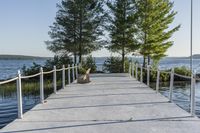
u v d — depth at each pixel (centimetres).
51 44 3559
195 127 627
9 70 6631
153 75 3191
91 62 3412
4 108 1588
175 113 769
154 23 3578
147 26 3559
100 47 3519
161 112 781
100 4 3419
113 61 3512
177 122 672
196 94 2092
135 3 3475
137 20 3497
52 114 764
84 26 3428
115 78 1977
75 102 949
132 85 1473
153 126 636
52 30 3550
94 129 613
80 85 1499
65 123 667
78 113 774
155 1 3553
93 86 1441
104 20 3478
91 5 3328
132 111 796
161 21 3622
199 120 691
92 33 3453
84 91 1238
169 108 838
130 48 3456
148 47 3559
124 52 3509
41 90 947
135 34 3550
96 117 725
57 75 3111
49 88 2453
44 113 777
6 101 1859
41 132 595
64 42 3481
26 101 1830
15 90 2394
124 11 3441
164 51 3669
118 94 1133
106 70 3512
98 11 3425
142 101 961
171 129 611
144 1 3550
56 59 3403
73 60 3528
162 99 1002
